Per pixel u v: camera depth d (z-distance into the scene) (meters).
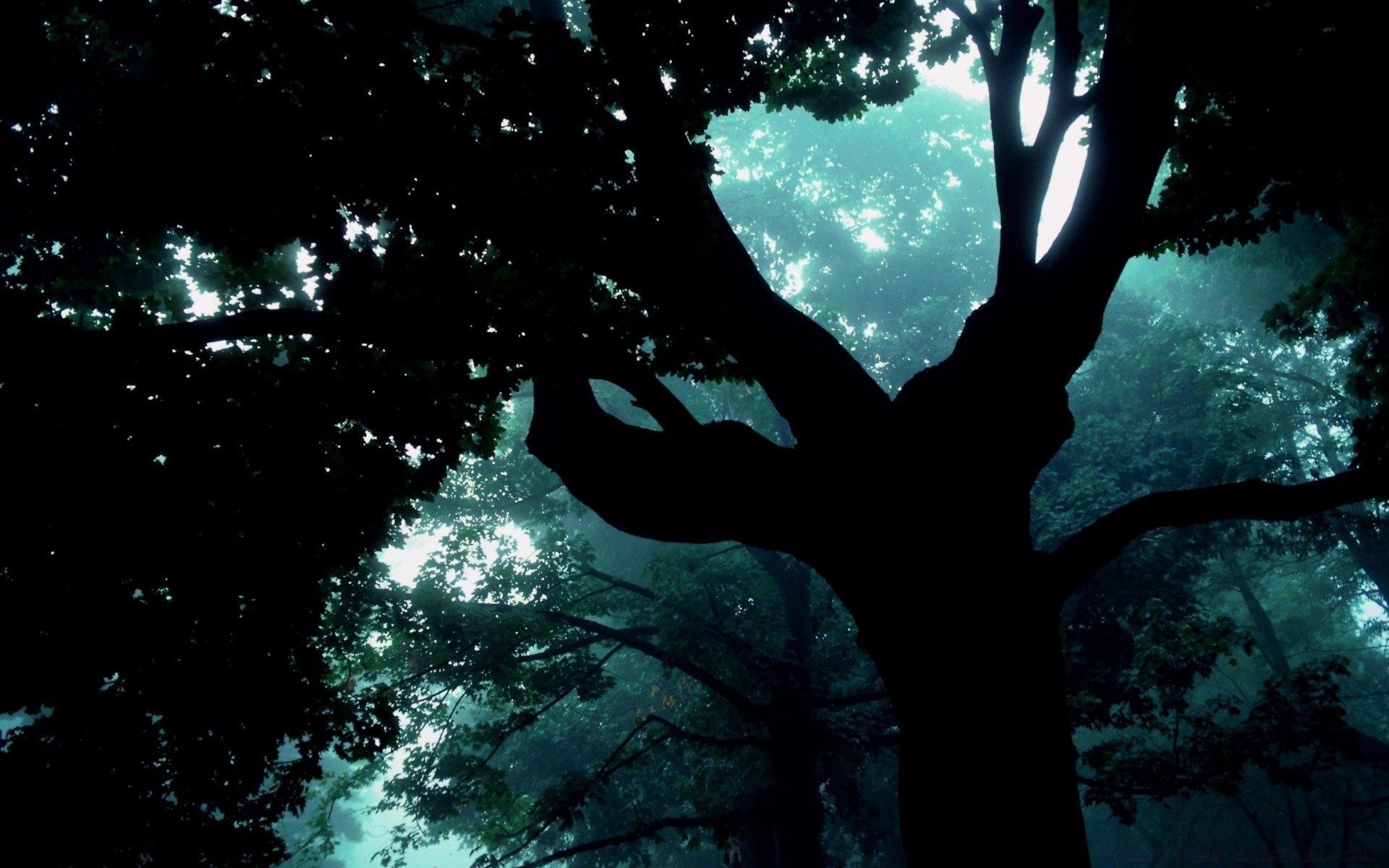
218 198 4.11
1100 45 9.87
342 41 3.91
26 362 3.74
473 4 8.70
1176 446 18.38
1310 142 5.33
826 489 4.65
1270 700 10.20
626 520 4.92
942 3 6.20
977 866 3.71
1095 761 12.50
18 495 3.68
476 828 18.00
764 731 15.85
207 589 4.46
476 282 5.48
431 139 4.12
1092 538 4.66
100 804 4.05
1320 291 8.01
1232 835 23.56
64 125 7.32
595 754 21.44
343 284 4.60
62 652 3.88
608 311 5.77
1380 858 21.36
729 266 5.47
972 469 4.64
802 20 7.67
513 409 20.16
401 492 5.52
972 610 4.22
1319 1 4.94
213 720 4.52
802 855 13.66
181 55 3.90
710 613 15.49
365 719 5.56
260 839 4.80
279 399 4.75
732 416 18.64
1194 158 5.70
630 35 5.02
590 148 4.62
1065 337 4.95
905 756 4.27
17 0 6.67
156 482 4.13
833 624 16.66
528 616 14.12
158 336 4.12
